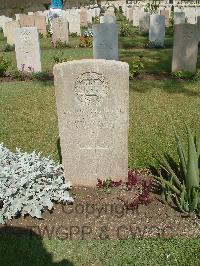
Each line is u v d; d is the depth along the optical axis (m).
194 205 1.63
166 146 2.41
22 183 1.66
